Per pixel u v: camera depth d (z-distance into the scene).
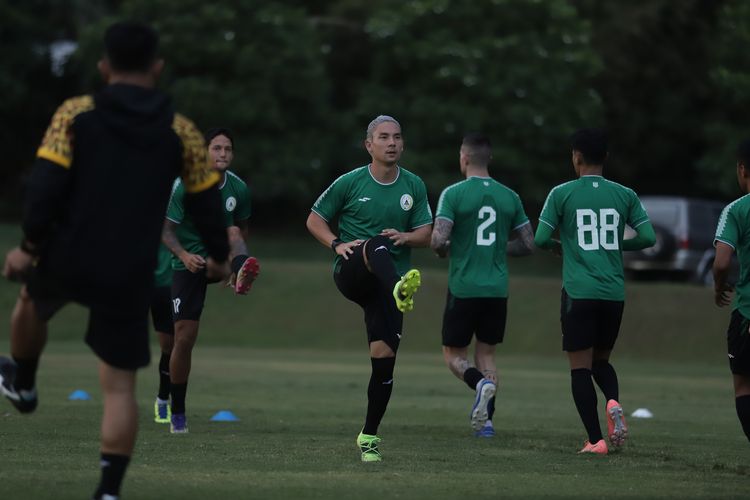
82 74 128.50
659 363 70.94
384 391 24.52
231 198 30.62
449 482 21.11
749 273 25.20
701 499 19.66
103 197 16.03
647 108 134.50
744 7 119.38
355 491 19.62
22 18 124.06
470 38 120.00
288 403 39.94
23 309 17.02
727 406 42.66
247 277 28.31
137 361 16.62
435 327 79.62
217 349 74.25
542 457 25.83
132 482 20.08
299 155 117.94
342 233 26.97
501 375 57.69
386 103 119.06
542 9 119.06
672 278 99.75
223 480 20.66
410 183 26.72
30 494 18.42
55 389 42.81
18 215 130.38
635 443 29.66
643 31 127.50
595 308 27.67
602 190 28.09
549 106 117.56
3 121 130.88
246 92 116.19
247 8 117.12
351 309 82.75
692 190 143.50
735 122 130.25
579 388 27.50
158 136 16.34
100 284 16.06
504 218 32.31
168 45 115.62
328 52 124.19
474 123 116.88
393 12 119.88
